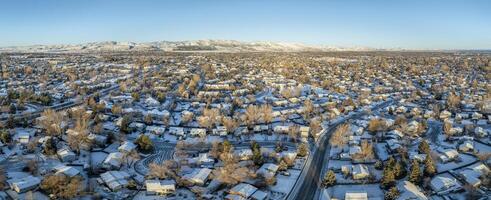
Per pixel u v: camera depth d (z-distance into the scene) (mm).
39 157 161375
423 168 154125
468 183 139375
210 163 158000
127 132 197500
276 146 180750
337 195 135125
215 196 131625
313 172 154625
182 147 179125
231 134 199125
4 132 174250
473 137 194625
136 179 144125
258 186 139750
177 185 138875
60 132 188000
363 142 175625
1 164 153875
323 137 198000
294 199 133000
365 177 145750
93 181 140750
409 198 129500
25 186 129250
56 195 126312
